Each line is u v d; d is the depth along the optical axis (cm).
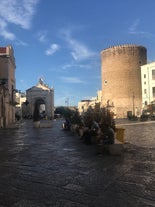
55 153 1578
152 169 1116
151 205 728
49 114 11400
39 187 891
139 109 9031
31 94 11525
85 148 1784
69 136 2691
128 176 1010
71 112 3712
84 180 966
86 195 811
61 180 970
